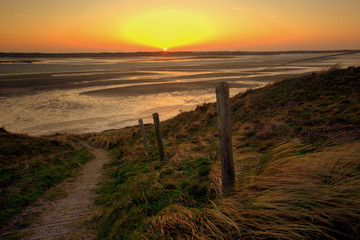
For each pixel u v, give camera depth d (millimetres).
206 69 114500
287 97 11148
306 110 7906
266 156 3127
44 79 74250
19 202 5422
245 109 11891
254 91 15695
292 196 2119
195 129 12250
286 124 6637
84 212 4691
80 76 84188
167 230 2564
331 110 7027
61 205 5328
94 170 9977
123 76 84062
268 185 2537
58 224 4188
